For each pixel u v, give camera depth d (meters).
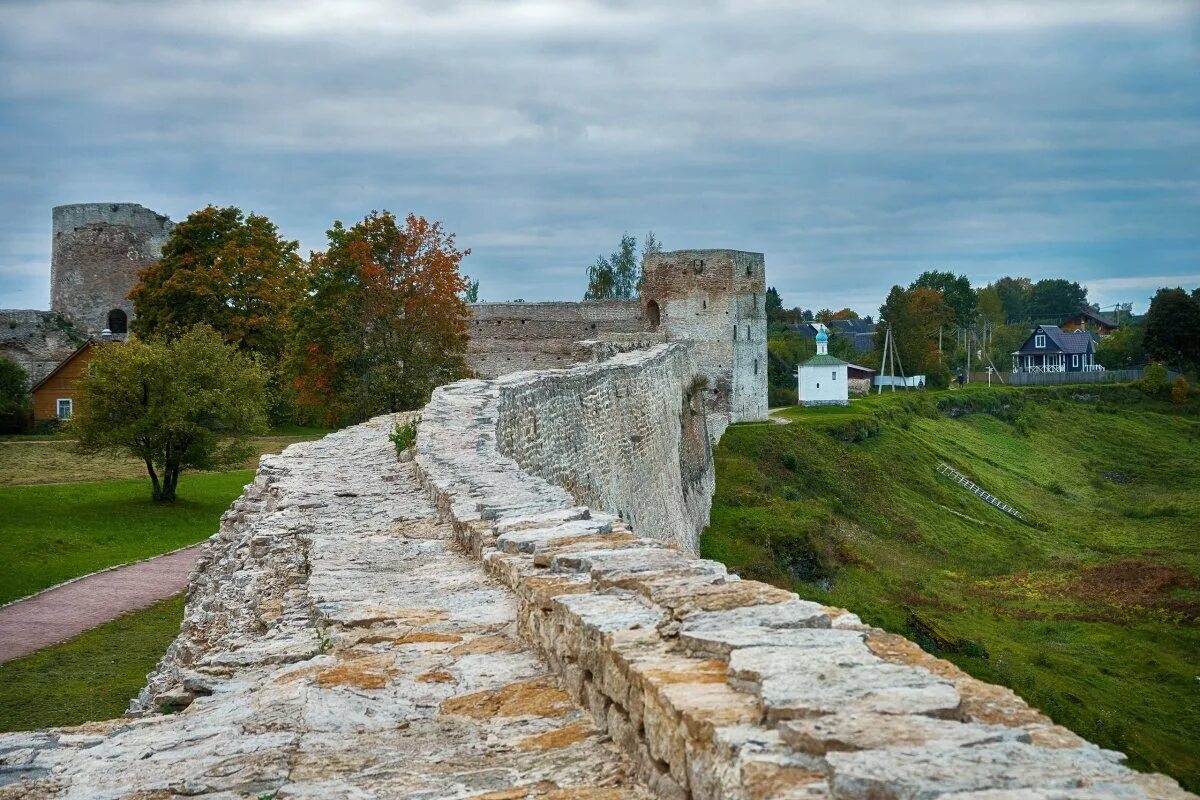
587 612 6.95
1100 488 85.81
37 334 79.38
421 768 6.15
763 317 82.19
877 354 124.75
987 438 93.94
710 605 6.49
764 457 70.44
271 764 6.23
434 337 52.69
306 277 68.69
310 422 67.56
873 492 69.44
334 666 8.06
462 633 8.69
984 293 187.88
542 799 5.59
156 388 44.34
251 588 12.72
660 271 78.69
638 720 5.77
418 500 15.37
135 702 15.37
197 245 67.31
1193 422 108.19
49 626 26.25
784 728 4.52
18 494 44.75
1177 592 47.38
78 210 83.31
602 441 30.27
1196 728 31.12
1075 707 31.64
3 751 6.92
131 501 44.25
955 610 45.12
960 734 4.27
